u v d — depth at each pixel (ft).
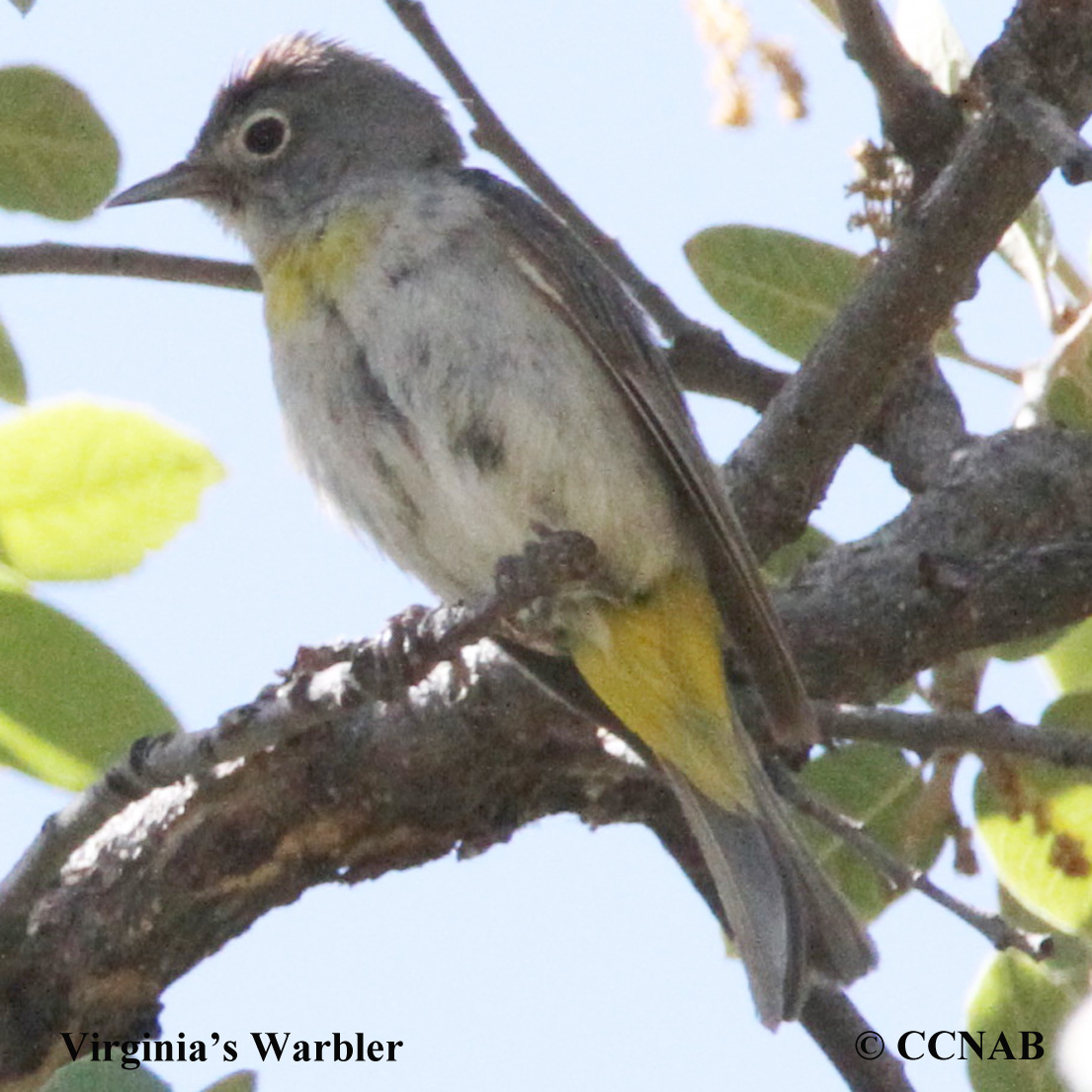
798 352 30.07
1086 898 25.77
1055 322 29.22
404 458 26.94
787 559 30.22
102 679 24.44
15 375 27.09
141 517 24.31
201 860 24.89
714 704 26.86
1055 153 18.78
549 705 25.49
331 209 27.96
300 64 32.89
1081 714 26.68
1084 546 26.35
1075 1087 25.16
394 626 22.54
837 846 27.45
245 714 21.62
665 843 28.50
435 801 25.39
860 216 29.50
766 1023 24.23
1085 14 22.81
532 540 25.20
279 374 27.96
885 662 26.03
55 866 22.56
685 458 26.17
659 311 31.89
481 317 26.66
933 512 27.48
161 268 29.89
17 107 27.35
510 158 31.48
